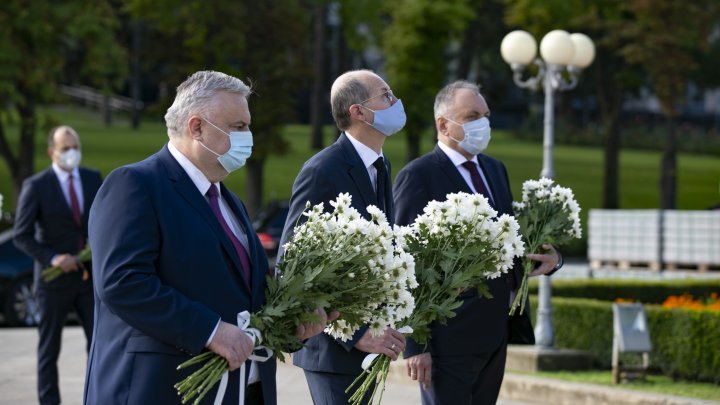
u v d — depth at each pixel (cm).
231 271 687
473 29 6172
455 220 852
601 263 3816
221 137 684
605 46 5450
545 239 998
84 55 4459
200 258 670
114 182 670
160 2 4441
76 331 2291
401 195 1002
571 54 1900
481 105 1012
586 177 7212
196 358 647
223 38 4450
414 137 4884
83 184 1473
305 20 5081
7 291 2500
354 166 888
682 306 1816
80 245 1464
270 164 6788
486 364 1006
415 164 1011
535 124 9619
